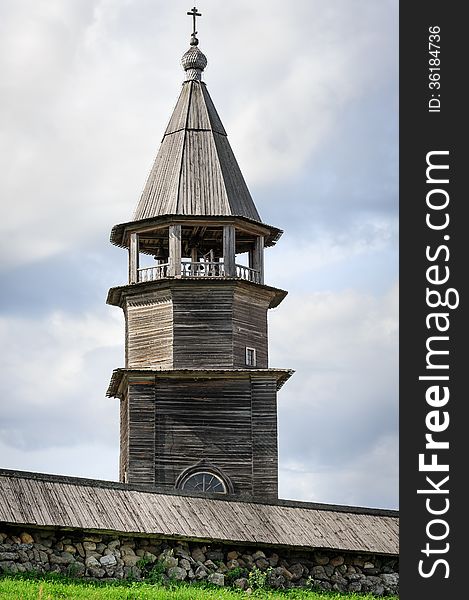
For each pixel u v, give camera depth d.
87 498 54.19
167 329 71.56
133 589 50.41
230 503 58.00
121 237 74.38
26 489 53.00
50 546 52.09
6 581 48.69
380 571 58.53
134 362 72.25
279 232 74.56
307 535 57.59
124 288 72.50
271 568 56.16
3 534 51.09
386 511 61.88
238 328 71.88
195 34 78.31
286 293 74.00
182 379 70.88
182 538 54.28
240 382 71.12
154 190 73.56
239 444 70.50
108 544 53.31
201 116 75.81
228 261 71.81
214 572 54.97
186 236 74.69
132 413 70.31
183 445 70.25
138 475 69.69
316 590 56.66
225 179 73.56
